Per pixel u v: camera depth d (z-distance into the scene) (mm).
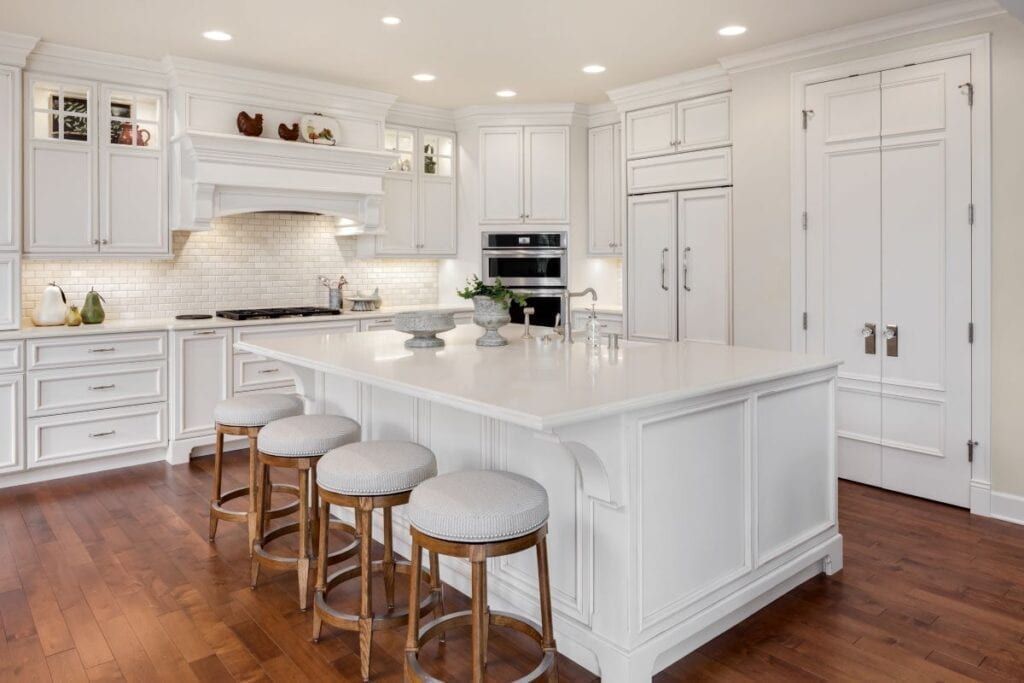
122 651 2471
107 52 4582
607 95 5711
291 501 4098
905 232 4051
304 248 5977
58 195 4523
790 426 2873
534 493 2092
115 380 4617
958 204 3832
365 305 6070
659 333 5500
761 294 4754
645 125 5504
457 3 3789
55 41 4363
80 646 2500
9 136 4270
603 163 6176
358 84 5441
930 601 2822
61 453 4445
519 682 2031
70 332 4406
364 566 2318
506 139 6234
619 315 5879
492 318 3357
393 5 3830
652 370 2658
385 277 6465
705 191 5109
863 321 4262
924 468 4051
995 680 2275
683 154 5242
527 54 4707
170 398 4832
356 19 4039
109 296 5062
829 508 3100
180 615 2727
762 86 4664
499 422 2666
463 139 6371
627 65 4973
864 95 4184
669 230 5379
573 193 6246
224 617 2713
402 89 5609
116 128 4777
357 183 5559
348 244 6227
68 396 4449
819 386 3020
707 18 4035
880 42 4094
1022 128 3592
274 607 2797
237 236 5613
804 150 4473
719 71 4941
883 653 2447
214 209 4953
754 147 4734
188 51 4598
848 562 3201
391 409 3262
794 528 2920
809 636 2564
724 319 5039
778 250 4645
